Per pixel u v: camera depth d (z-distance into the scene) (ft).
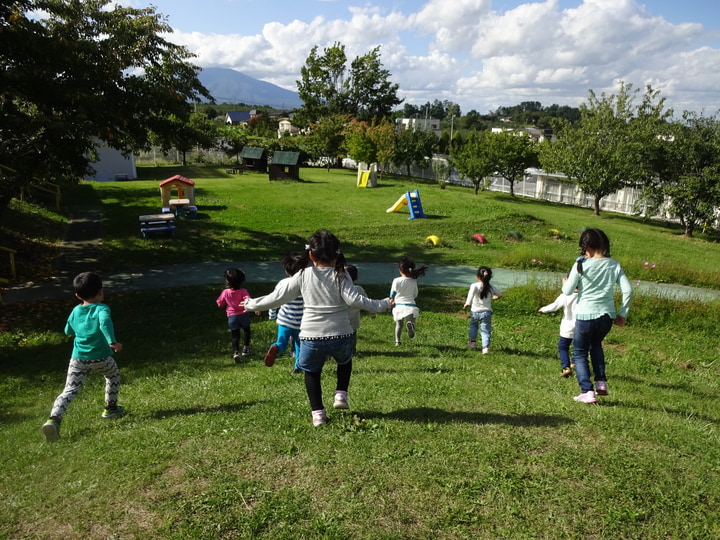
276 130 283.59
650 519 9.05
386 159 147.33
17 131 40.98
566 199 123.34
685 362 25.57
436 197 91.86
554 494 9.68
